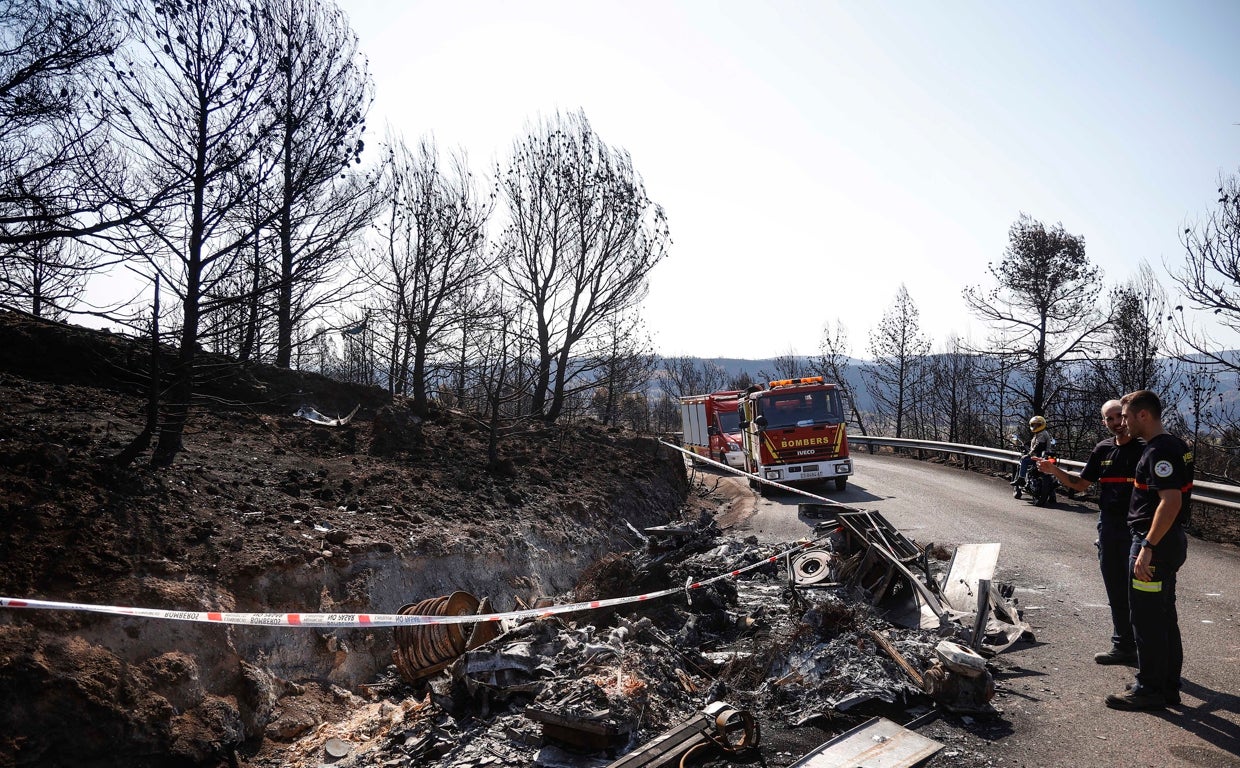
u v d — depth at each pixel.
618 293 21.28
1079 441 26.70
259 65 8.65
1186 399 21.86
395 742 5.46
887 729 4.94
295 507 8.13
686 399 29.16
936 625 6.95
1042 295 27.36
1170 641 5.11
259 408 12.19
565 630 6.58
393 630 7.03
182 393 8.61
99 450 7.64
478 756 5.00
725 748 4.82
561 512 11.98
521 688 5.59
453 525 9.44
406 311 15.92
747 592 9.05
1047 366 27.42
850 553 8.22
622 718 4.92
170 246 7.98
